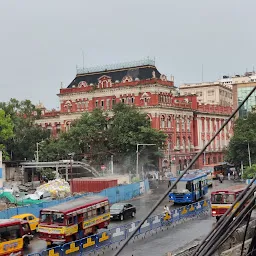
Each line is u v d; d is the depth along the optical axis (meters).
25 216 37.12
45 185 57.72
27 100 103.56
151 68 103.00
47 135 101.50
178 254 26.56
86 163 81.12
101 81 102.69
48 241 32.03
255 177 13.81
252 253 18.47
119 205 44.47
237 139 88.88
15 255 27.89
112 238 33.06
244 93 125.62
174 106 102.06
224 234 13.06
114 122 88.31
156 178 88.50
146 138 85.56
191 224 40.19
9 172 84.00
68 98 106.62
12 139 95.62
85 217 33.59
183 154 104.38
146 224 36.59
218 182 81.25
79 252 29.78
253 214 42.03
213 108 121.31
